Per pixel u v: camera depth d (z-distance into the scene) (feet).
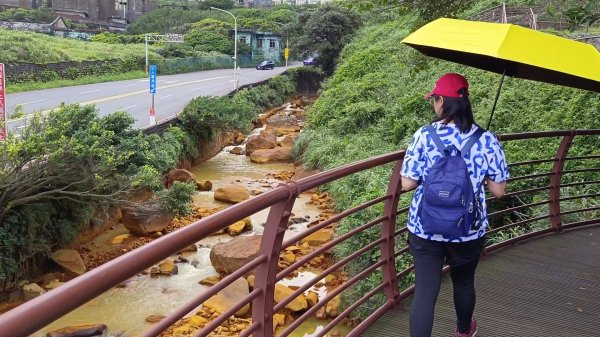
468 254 9.53
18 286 31.22
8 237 30.48
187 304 6.70
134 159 40.68
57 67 118.83
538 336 12.51
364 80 78.43
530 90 43.27
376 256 27.27
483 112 43.52
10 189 30.37
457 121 9.14
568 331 12.81
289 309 26.96
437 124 9.25
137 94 102.89
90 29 228.02
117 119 41.81
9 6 238.27
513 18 67.21
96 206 38.58
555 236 20.04
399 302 13.50
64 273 33.78
